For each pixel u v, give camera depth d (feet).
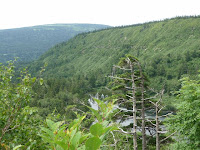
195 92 31.22
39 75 12.25
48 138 3.94
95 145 3.49
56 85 321.93
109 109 4.78
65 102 232.94
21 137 11.76
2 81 12.16
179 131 33.60
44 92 269.44
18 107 11.62
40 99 220.23
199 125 30.86
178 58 500.74
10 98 11.69
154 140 60.95
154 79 400.06
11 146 8.50
